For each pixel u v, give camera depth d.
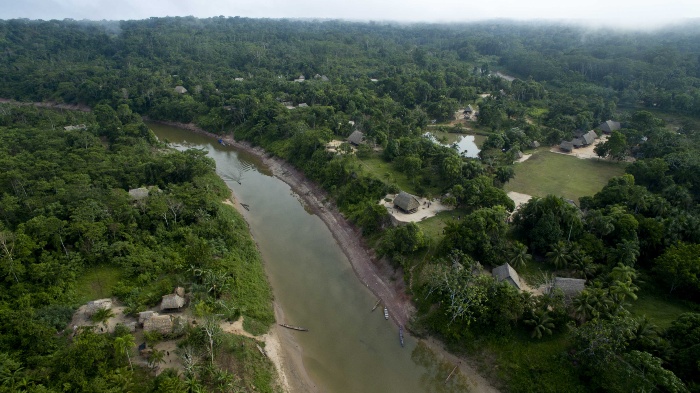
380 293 81.25
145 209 90.81
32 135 135.75
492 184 104.62
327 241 99.56
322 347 69.06
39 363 53.00
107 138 147.88
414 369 65.81
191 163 115.69
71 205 86.81
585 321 62.69
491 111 169.75
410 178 113.56
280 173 138.38
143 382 54.00
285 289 82.50
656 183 106.69
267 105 175.00
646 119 147.12
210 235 88.19
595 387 55.59
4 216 83.62
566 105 171.00
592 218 81.19
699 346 51.47
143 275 73.50
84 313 64.19
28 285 67.81
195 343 59.31
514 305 64.12
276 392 58.78
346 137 147.88
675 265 69.19
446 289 70.69
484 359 64.50
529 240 84.06
